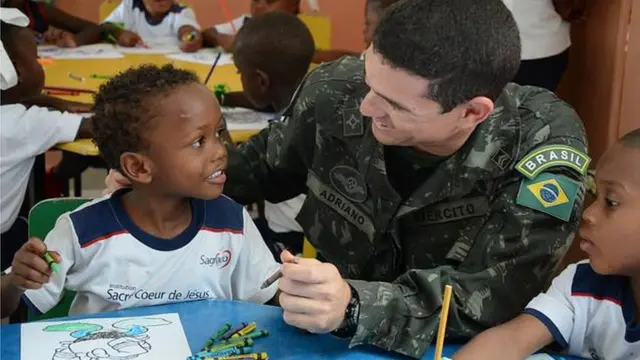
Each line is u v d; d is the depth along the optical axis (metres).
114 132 1.19
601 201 1.09
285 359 1.07
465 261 1.24
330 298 1.06
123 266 1.22
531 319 1.14
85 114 2.21
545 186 1.20
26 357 1.03
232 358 1.03
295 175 1.58
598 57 2.77
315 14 4.17
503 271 1.18
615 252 1.08
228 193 1.59
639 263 1.08
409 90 1.07
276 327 1.15
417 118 1.10
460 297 1.15
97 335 1.09
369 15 2.28
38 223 1.41
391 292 1.12
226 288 1.30
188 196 1.22
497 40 1.07
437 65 1.04
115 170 1.27
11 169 2.07
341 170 1.39
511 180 1.23
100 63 2.88
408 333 1.11
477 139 1.23
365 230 1.38
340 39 4.40
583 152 1.24
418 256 1.33
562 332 1.14
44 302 1.21
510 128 1.24
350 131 1.35
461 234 1.28
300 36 2.29
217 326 1.14
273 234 2.29
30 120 2.05
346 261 1.43
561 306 1.15
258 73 2.28
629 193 1.06
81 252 1.20
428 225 1.31
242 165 1.58
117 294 1.22
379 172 1.29
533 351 1.13
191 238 1.25
